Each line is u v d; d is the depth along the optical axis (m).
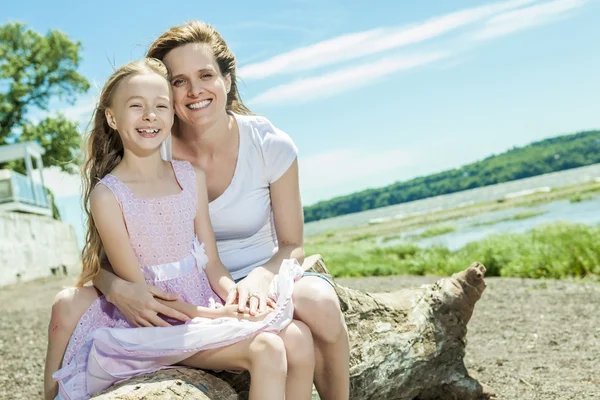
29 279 19.69
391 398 3.83
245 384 2.95
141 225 3.00
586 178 73.81
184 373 2.70
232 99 3.78
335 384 2.96
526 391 4.66
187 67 3.27
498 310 8.38
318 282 2.92
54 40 37.94
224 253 3.50
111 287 2.87
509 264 12.97
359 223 82.88
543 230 15.49
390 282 13.27
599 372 5.06
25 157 27.25
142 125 3.05
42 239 22.72
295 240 3.57
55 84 38.16
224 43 3.54
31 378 6.06
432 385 4.04
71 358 2.84
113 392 2.45
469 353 6.16
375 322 3.72
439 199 108.06
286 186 3.54
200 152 3.45
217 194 3.46
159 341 2.67
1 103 36.69
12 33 37.34
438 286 4.08
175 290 3.03
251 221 3.48
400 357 3.76
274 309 2.79
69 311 2.91
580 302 8.37
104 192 2.97
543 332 6.82
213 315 2.82
